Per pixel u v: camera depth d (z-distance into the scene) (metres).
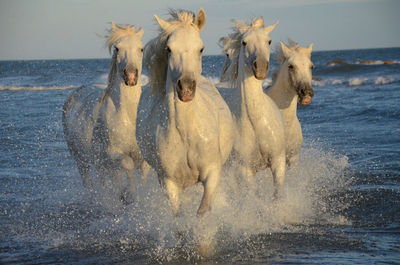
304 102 10.08
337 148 16.66
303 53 10.50
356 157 15.09
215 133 7.33
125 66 9.68
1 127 21.95
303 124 23.19
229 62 12.35
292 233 8.40
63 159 15.35
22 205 10.56
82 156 11.77
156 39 7.22
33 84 61.59
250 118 9.29
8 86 58.06
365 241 7.89
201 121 7.19
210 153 7.29
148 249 7.68
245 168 9.46
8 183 12.41
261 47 9.00
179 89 6.48
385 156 15.00
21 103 34.50
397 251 7.35
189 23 7.01
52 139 19.05
